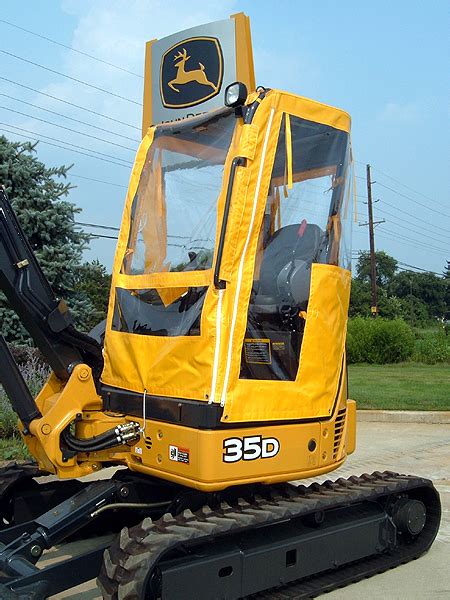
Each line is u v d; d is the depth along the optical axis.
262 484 4.22
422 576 4.79
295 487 4.59
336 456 4.45
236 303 3.83
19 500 4.90
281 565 4.18
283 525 4.34
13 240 4.17
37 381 8.61
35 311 4.21
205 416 3.71
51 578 3.69
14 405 4.20
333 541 4.49
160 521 3.77
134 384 4.19
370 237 38.94
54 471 4.25
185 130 4.41
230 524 3.76
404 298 79.12
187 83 4.89
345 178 4.56
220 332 3.78
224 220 3.84
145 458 4.05
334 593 4.50
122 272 4.57
